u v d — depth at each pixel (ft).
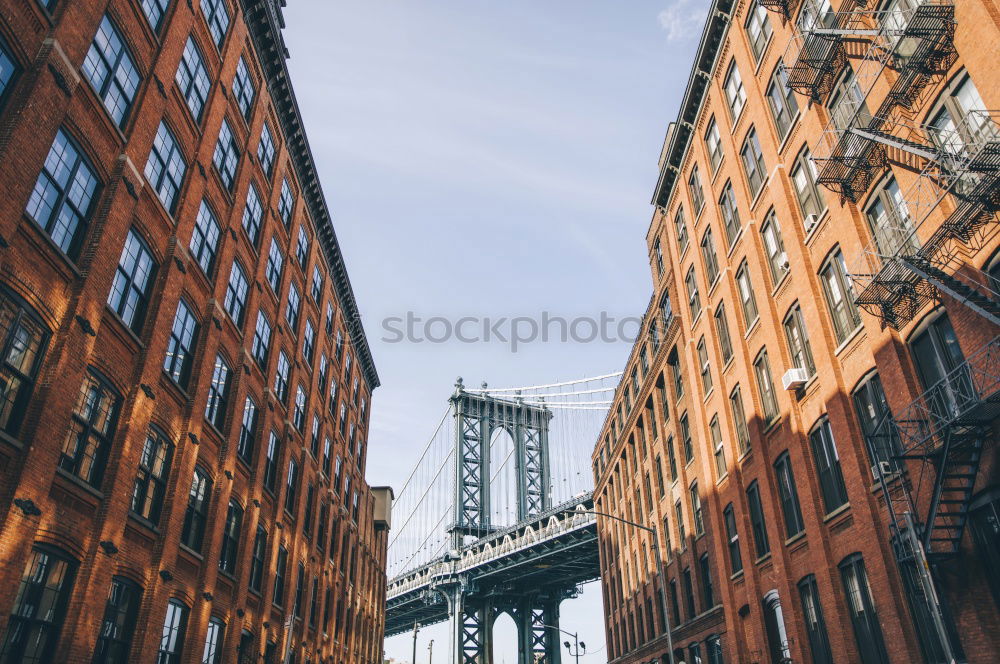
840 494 66.90
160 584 60.18
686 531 119.24
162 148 64.44
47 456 44.19
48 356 45.55
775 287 82.17
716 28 100.99
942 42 49.42
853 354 64.08
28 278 43.75
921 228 52.13
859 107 57.21
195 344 71.72
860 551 62.64
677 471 127.24
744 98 93.66
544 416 371.56
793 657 73.97
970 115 47.52
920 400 52.44
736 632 93.09
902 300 53.06
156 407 62.18
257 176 94.89
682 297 120.57
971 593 47.03
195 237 72.59
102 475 52.75
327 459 137.90
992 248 45.06
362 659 179.11
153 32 61.21
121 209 54.08
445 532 337.52
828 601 66.80
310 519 120.26
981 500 46.70
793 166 76.95
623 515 172.76
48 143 44.78
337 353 150.00
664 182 128.26
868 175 59.41
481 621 312.09
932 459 50.34
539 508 350.02
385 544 233.76
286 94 104.32
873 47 56.70
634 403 162.40
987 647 45.47
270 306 99.71
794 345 78.23
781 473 80.84
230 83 82.23
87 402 51.16
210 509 73.56
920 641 54.34
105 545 51.11
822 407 69.97
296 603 110.52
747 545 88.28
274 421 99.09
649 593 145.28
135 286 59.16
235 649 78.48
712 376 102.68
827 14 70.38
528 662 314.14
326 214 129.80
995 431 45.01
